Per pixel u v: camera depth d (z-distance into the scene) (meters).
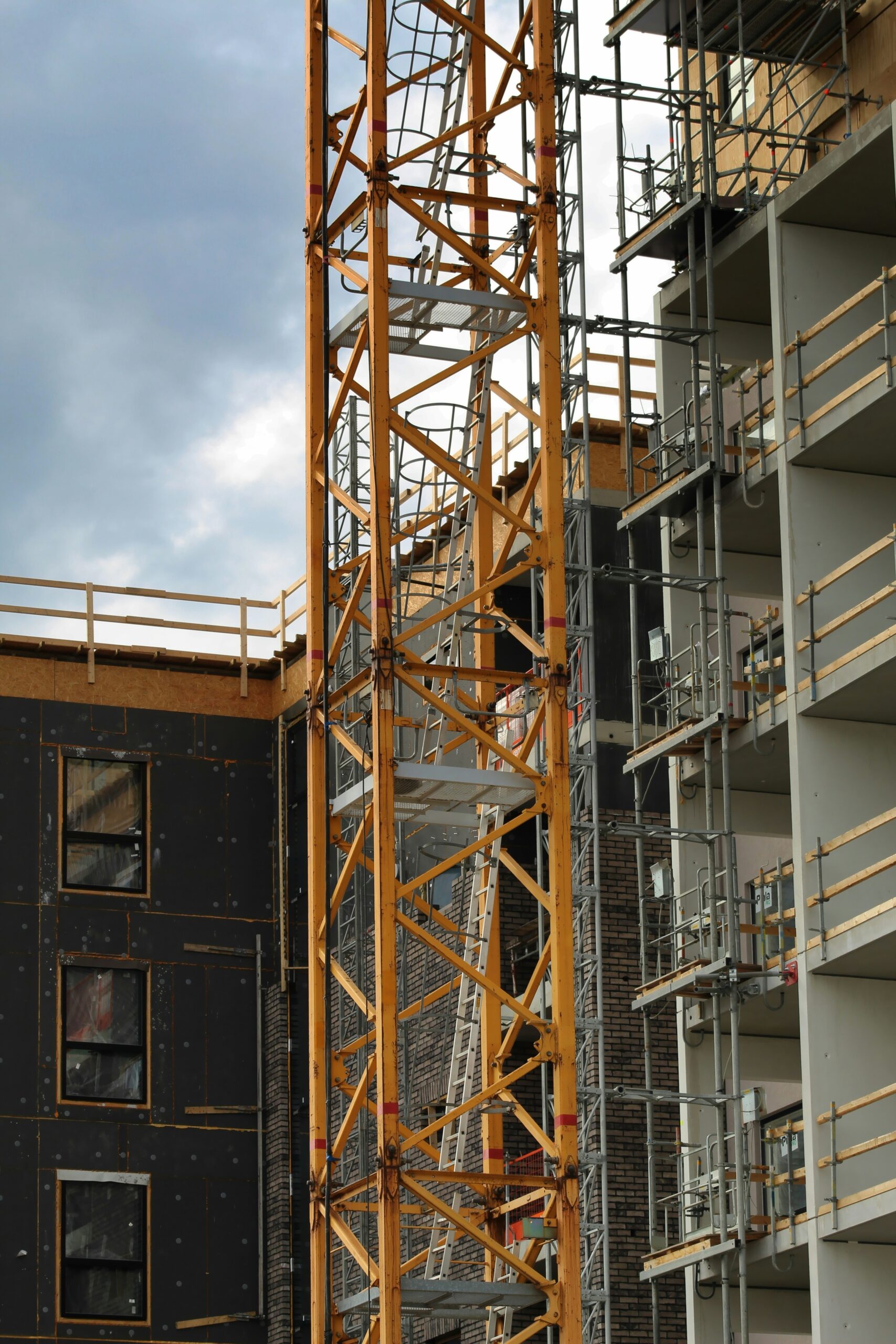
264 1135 57.09
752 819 43.69
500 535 51.28
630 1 45.84
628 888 47.19
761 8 44.78
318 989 40.41
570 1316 36.41
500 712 46.00
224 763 59.50
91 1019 56.75
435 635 53.00
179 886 58.28
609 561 51.09
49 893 57.19
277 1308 55.41
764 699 41.66
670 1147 45.84
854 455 40.34
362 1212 49.38
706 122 43.91
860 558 37.44
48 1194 55.16
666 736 42.66
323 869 40.53
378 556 38.81
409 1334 41.41
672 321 46.16
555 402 40.62
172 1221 55.94
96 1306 54.84
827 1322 36.22
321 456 42.41
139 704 59.25
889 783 39.25
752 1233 38.75
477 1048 41.66
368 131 41.03
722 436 42.62
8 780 57.62
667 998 43.78
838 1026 37.69
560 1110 37.44
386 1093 36.53
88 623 58.78
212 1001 57.81
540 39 42.34
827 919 38.22
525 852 49.88
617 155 45.53
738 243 43.81
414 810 41.09
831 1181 36.50
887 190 41.16
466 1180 36.59
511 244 43.12
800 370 40.25
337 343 43.03
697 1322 40.91
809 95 45.31
